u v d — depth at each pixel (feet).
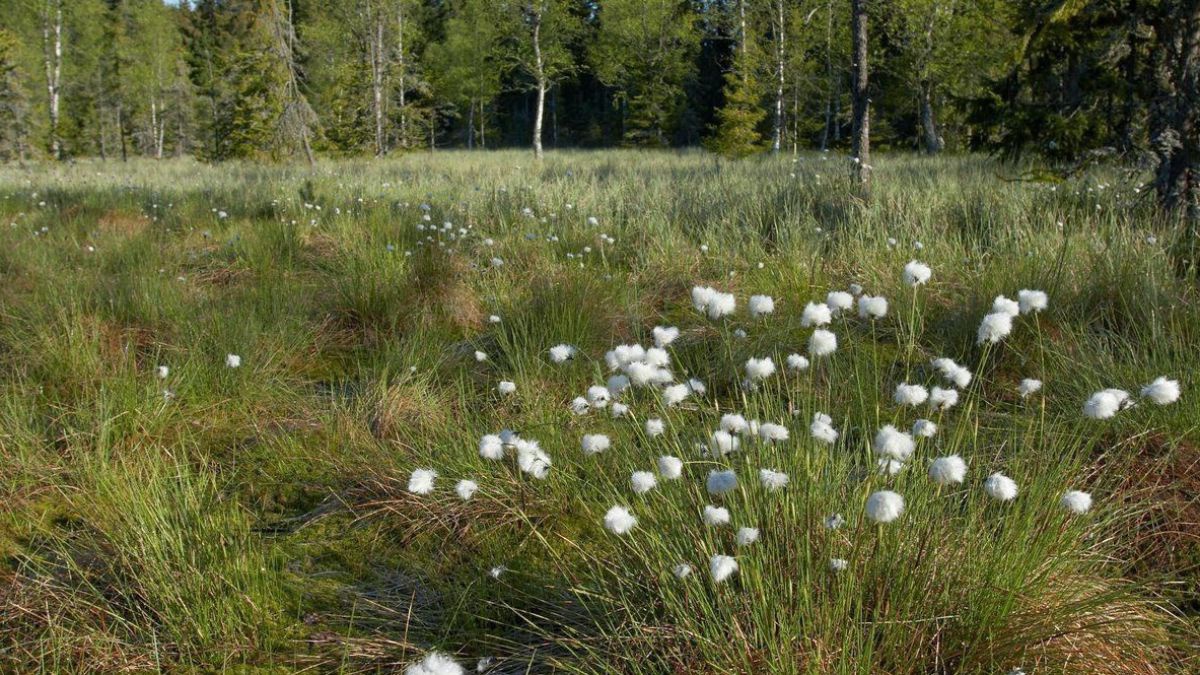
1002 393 11.81
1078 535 7.36
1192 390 9.75
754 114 65.92
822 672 5.68
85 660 7.01
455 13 129.18
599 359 13.84
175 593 7.53
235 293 18.20
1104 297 13.93
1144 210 20.51
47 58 93.61
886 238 19.75
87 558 8.57
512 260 21.16
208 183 41.42
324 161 64.69
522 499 8.73
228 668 7.05
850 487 7.76
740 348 13.42
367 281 17.39
